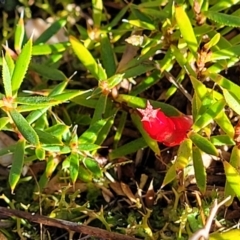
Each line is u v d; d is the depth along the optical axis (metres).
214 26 0.14
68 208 0.14
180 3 0.14
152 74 0.15
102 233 0.13
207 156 0.14
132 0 0.16
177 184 0.14
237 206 0.14
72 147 0.13
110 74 0.14
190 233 0.13
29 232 0.14
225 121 0.12
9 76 0.12
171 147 0.15
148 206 0.14
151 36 0.15
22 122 0.12
